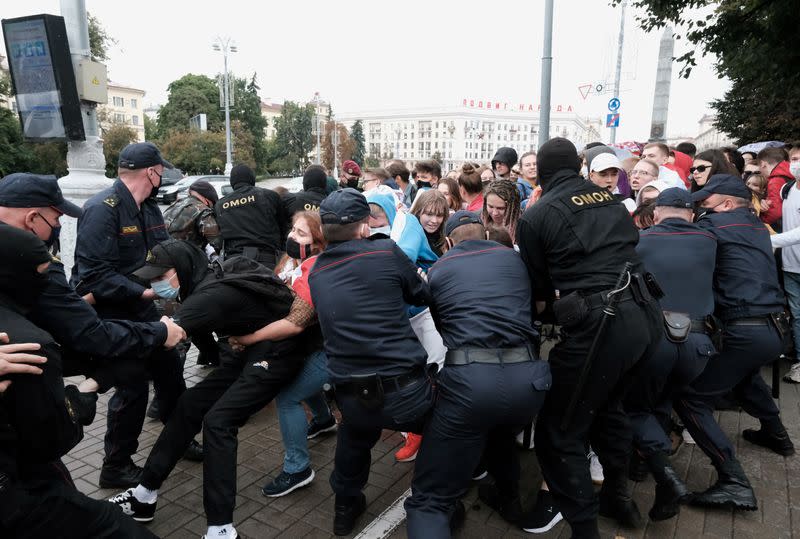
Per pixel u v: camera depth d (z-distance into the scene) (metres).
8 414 1.61
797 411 3.98
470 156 133.38
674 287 2.81
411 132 138.00
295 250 3.43
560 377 2.32
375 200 3.42
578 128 138.50
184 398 2.81
